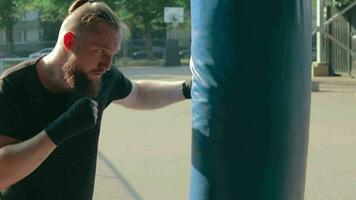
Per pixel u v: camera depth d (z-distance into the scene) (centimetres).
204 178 313
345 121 1183
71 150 266
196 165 317
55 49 262
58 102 261
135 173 750
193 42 315
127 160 828
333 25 2247
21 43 4766
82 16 252
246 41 295
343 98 1592
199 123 313
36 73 261
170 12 4094
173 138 1009
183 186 689
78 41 251
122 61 4044
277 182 305
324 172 755
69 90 260
